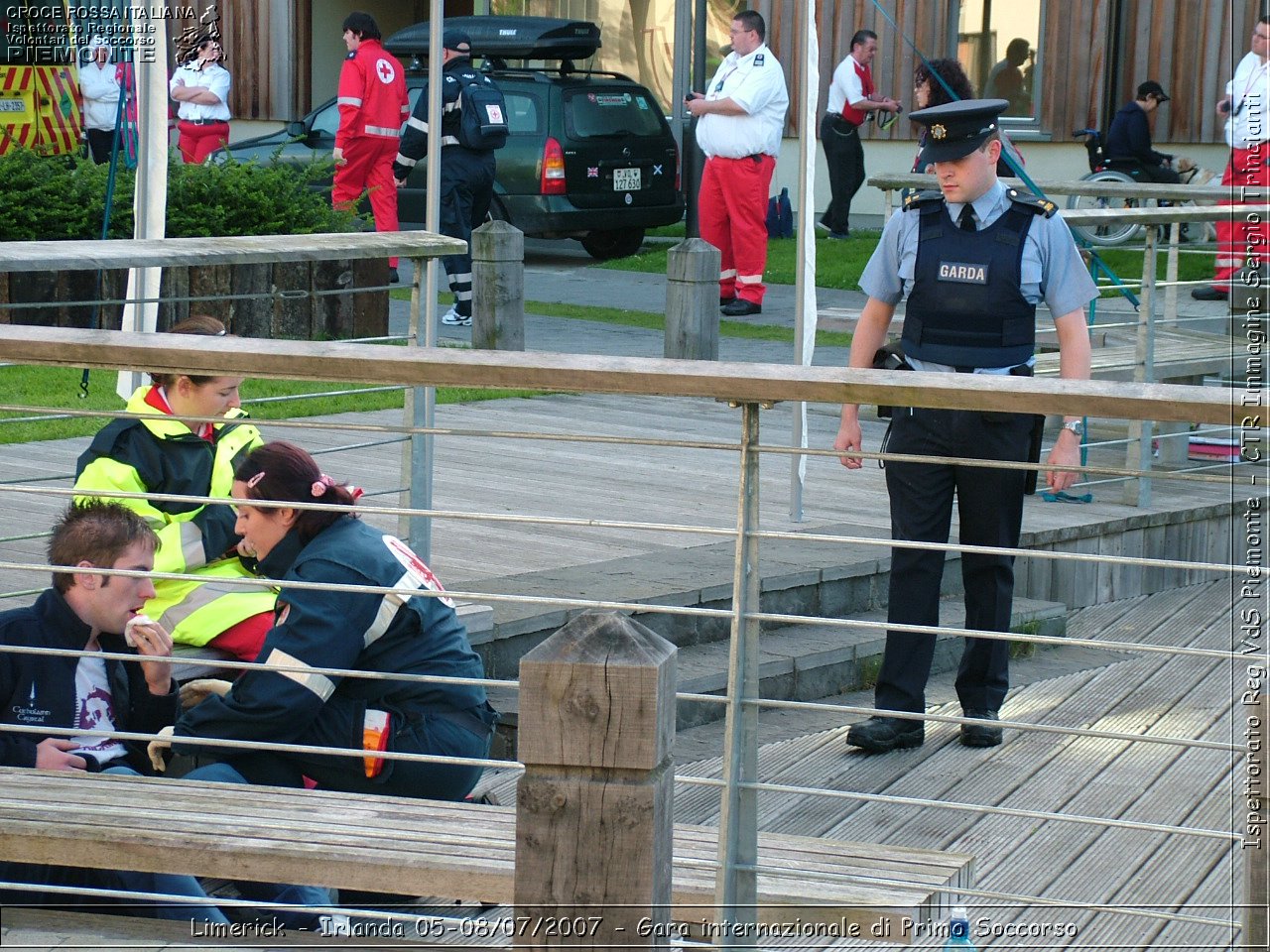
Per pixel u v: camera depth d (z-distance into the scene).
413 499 20.27
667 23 76.19
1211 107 68.62
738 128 46.28
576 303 50.09
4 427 30.83
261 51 81.56
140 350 11.12
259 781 14.66
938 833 16.53
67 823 11.67
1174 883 15.45
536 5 79.25
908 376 10.12
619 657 9.34
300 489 14.88
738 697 10.76
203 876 11.41
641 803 9.34
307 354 10.85
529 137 57.06
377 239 19.20
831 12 72.50
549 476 29.17
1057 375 29.09
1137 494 28.55
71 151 54.88
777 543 24.34
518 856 9.49
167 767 15.21
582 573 22.08
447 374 10.70
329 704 14.66
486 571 22.50
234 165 43.12
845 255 61.53
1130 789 17.95
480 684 11.87
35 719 14.39
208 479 17.84
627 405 36.38
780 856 11.62
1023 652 23.47
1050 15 69.94
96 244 17.39
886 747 18.97
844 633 22.27
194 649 16.83
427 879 11.12
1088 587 27.00
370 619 14.54
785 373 10.22
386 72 46.66
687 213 62.81
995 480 18.41
